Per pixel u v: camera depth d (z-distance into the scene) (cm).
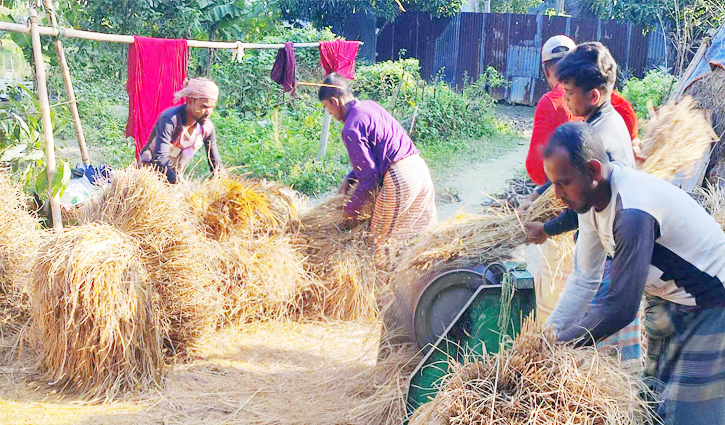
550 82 418
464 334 330
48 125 501
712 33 680
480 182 1007
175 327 442
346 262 512
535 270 526
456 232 368
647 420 267
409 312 374
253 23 1287
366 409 365
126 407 382
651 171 356
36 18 508
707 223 268
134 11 1152
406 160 496
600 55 341
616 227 257
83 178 587
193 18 1152
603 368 253
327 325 507
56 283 385
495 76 1834
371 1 2008
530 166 424
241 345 467
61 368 392
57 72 1079
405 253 402
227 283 480
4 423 359
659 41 1906
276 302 502
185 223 446
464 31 2081
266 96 1283
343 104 497
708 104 585
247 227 507
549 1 2786
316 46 814
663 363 293
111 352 390
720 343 273
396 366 370
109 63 1158
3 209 474
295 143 1036
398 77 1419
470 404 250
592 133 257
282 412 381
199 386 410
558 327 292
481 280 348
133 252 405
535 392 246
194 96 531
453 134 1334
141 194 435
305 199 689
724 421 281
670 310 283
